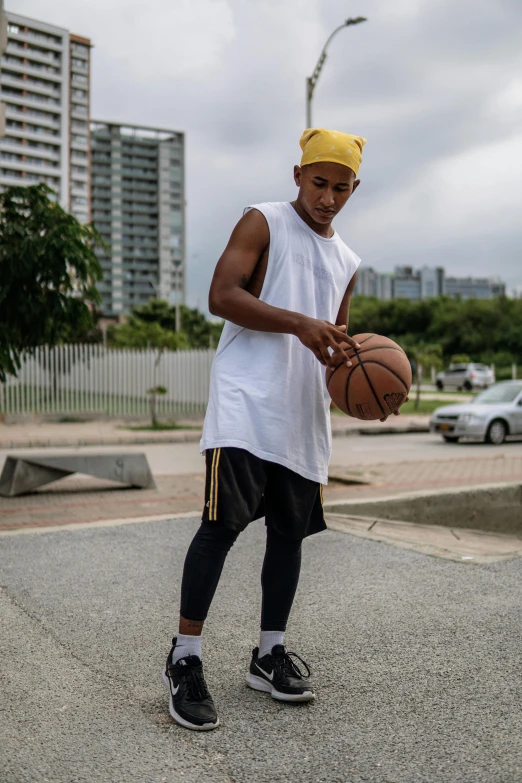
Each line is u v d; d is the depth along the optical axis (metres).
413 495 6.35
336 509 6.02
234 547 5.06
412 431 20.42
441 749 2.28
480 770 2.15
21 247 7.08
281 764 2.19
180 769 2.16
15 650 3.17
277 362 2.56
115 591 4.07
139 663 3.04
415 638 3.29
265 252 2.59
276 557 2.74
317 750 2.28
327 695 2.71
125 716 2.53
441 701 2.64
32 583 4.22
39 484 8.09
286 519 2.65
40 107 148.75
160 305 78.38
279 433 2.54
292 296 2.61
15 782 2.08
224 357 2.64
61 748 2.29
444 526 6.36
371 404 2.57
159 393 19.92
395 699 2.67
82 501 7.71
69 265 7.29
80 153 157.00
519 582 4.16
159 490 8.52
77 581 4.27
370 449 15.33
